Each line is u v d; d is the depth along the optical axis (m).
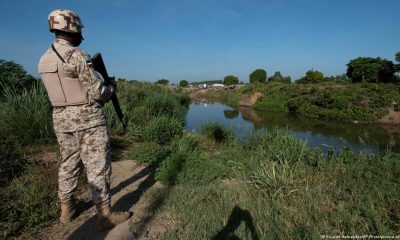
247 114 22.47
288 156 4.30
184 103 25.44
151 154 4.91
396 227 2.52
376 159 4.18
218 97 43.94
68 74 2.32
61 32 2.36
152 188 3.58
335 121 18.39
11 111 5.27
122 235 2.54
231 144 6.39
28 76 7.89
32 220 2.67
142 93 14.51
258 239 2.41
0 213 2.70
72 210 2.79
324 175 3.76
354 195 3.10
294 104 23.81
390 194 3.04
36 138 5.13
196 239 2.40
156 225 2.71
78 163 2.69
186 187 3.56
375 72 24.72
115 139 6.36
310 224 2.63
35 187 3.22
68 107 2.42
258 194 3.24
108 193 2.59
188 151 5.05
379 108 18.02
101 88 2.38
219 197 3.19
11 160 3.86
